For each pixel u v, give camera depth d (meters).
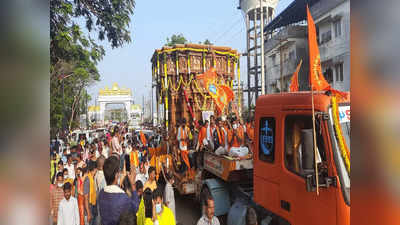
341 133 2.98
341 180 2.86
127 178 5.11
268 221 4.02
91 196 5.96
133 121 41.34
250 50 31.77
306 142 2.85
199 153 7.40
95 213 5.94
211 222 3.90
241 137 7.10
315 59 2.83
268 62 26.16
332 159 2.95
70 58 9.33
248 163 5.63
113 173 3.36
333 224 2.89
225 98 9.12
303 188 3.32
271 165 4.01
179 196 9.09
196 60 18.50
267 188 4.10
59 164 7.41
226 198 5.91
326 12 17.23
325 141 3.05
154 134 16.98
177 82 18.50
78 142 15.98
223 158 5.77
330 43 17.09
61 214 4.93
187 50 18.17
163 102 19.55
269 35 29.20
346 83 15.70
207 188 6.24
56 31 7.64
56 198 5.46
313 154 2.83
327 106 3.11
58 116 19.08
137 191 4.94
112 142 10.33
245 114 19.80
